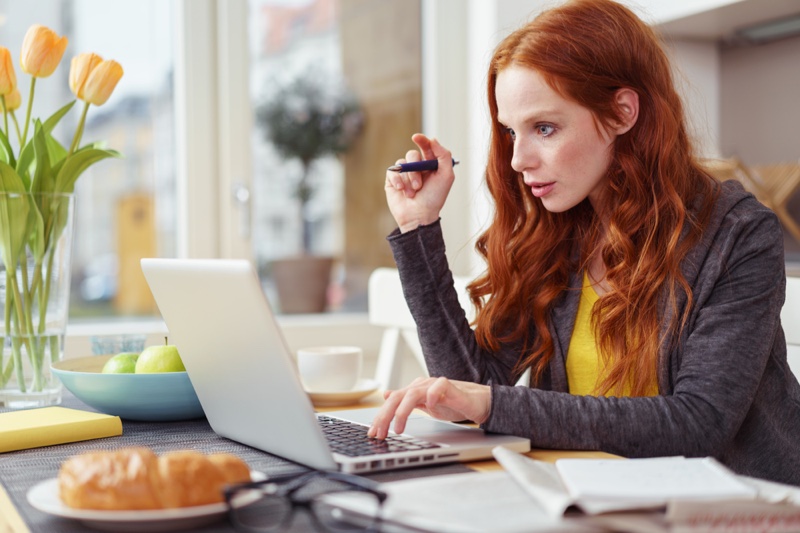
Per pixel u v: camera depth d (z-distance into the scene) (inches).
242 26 97.3
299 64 100.8
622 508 26.7
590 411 41.4
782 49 91.0
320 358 56.8
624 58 49.4
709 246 48.2
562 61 47.9
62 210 56.6
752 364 44.2
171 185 96.3
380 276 79.7
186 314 39.5
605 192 52.3
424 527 26.3
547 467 32.9
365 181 104.3
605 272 52.9
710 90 98.0
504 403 41.0
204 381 42.4
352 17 103.2
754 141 94.8
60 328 57.1
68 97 91.8
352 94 103.3
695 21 89.7
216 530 28.1
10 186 55.2
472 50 105.3
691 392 43.3
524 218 56.8
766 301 45.8
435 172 54.7
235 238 97.7
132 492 27.8
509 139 56.2
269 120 99.4
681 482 28.5
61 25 91.2
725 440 42.5
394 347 77.0
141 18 94.3
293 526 28.2
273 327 33.2
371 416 46.9
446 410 42.6
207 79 96.6
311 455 35.5
